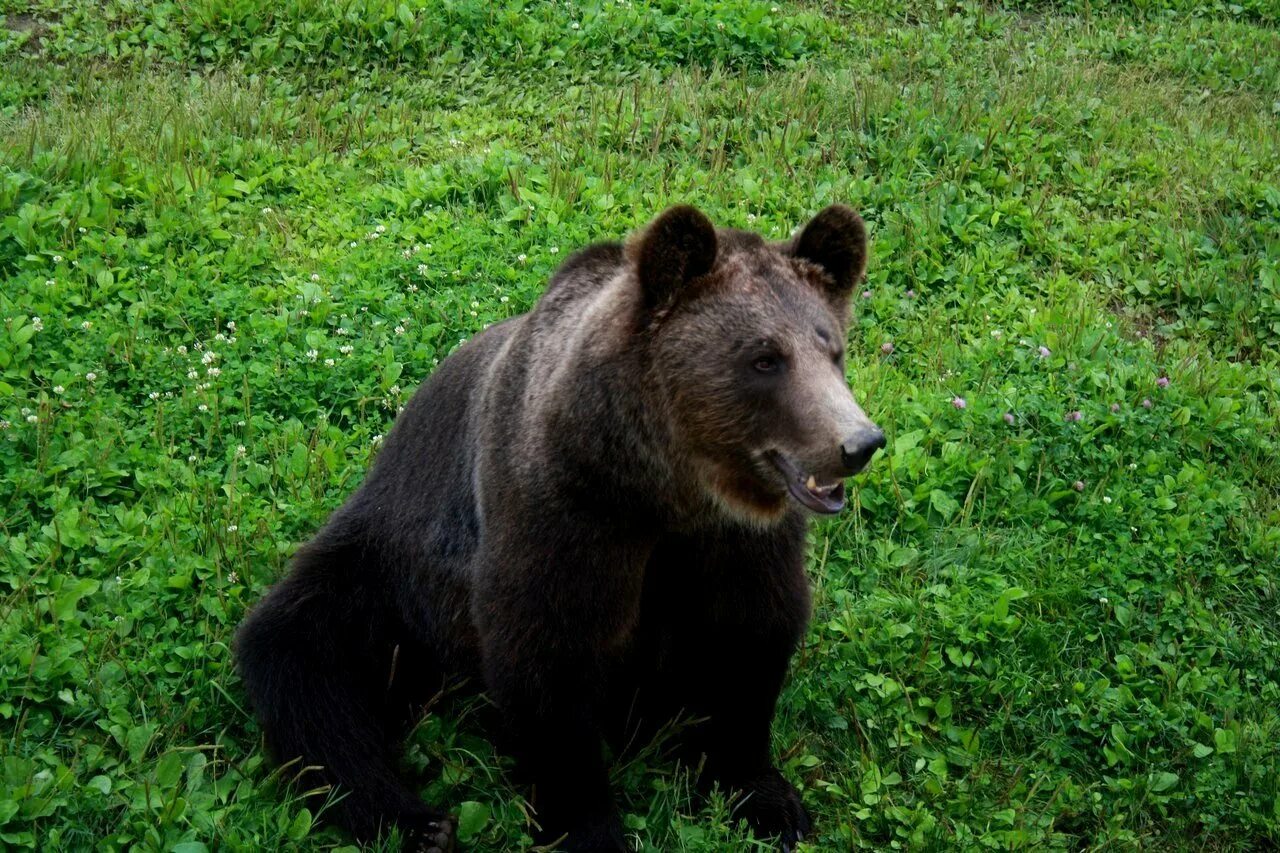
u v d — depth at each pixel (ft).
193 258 28.27
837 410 14.78
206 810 16.94
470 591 18.26
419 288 28.07
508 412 17.16
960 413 25.04
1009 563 22.31
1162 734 19.69
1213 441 25.72
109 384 24.50
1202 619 21.68
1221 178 35.22
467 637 18.76
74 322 25.36
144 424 23.70
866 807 18.40
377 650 19.39
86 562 20.26
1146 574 22.43
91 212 29.25
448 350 26.16
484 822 17.53
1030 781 19.17
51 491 21.52
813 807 18.70
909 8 45.24
